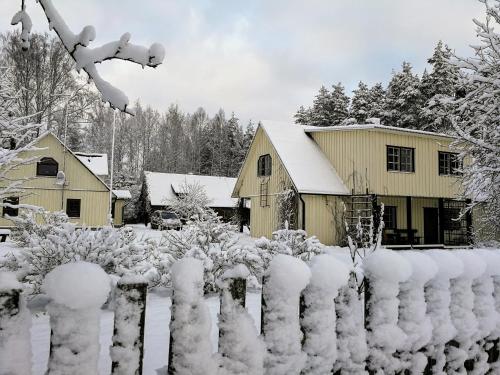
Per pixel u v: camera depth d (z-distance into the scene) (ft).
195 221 23.58
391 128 62.44
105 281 4.69
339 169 65.67
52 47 91.81
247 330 5.54
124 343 4.85
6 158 23.38
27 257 17.22
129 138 215.10
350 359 6.45
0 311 4.27
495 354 8.52
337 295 6.45
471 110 34.88
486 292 8.43
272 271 5.92
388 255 6.86
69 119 110.01
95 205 88.63
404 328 7.01
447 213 74.69
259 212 72.79
